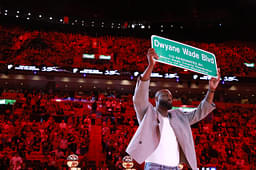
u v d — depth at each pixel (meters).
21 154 19.31
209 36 43.22
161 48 3.55
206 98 3.95
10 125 23.12
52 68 30.53
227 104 32.31
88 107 28.56
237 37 41.88
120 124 26.39
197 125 27.09
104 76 31.22
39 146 20.28
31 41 34.25
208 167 19.81
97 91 34.03
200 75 30.92
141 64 34.38
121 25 43.66
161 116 3.70
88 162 19.72
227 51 38.34
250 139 25.72
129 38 41.03
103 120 26.72
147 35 43.72
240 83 31.48
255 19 37.25
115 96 32.19
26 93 30.67
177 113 3.84
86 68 31.00
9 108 27.98
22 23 41.47
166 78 31.41
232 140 24.75
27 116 25.94
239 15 37.28
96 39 38.34
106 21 43.56
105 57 33.66
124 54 36.25
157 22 43.56
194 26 42.25
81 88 33.75
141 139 3.45
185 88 32.75
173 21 40.47
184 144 3.60
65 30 42.88
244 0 34.69
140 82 3.52
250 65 35.00
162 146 3.55
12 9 40.53
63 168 17.67
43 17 42.12
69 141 21.56
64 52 34.06
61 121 26.38
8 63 30.27
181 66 3.64
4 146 20.38
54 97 29.86
